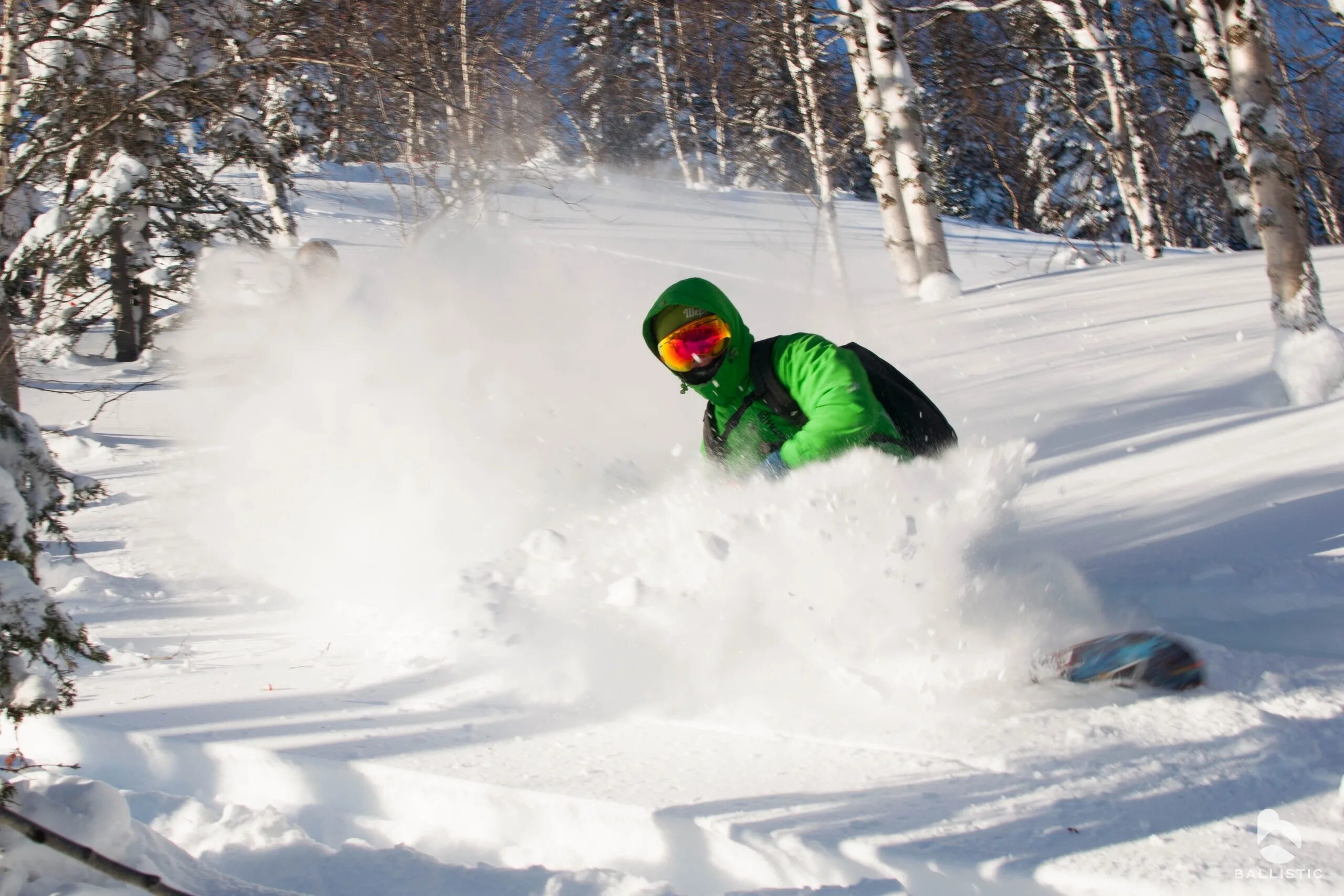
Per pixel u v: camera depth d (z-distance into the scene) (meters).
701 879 2.51
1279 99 7.86
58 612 2.31
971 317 13.31
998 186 32.47
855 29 15.18
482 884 2.35
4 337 6.91
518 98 13.48
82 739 3.39
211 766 3.18
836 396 3.63
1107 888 2.14
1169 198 21.39
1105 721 2.92
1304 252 7.71
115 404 11.91
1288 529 4.76
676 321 3.77
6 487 2.33
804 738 3.02
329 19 9.05
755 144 18.20
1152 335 10.63
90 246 12.35
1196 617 3.89
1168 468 6.20
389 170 17.91
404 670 3.80
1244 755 2.65
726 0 15.99
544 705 3.40
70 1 7.98
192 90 8.44
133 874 1.97
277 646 4.28
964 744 2.87
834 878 2.37
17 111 7.67
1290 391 7.60
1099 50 10.52
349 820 2.92
